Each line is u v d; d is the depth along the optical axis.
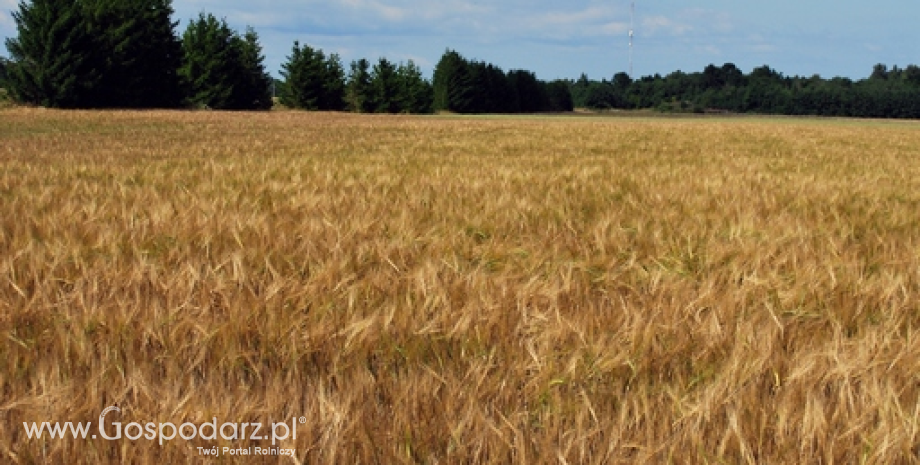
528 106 107.19
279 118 44.56
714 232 5.23
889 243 4.84
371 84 81.94
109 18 56.56
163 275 3.74
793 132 31.69
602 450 2.20
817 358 2.67
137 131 25.67
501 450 2.21
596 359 2.75
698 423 2.28
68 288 3.66
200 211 5.52
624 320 3.12
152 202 6.16
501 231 5.26
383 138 21.80
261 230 4.77
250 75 69.88
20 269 3.77
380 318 3.07
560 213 5.95
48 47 51.84
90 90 54.28
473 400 2.39
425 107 87.94
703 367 2.75
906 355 2.71
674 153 15.88
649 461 2.17
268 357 2.83
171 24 61.22
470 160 11.98
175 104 62.78
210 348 2.83
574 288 3.65
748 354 2.75
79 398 2.37
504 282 3.63
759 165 12.08
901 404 2.44
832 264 4.12
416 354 2.83
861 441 2.23
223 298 3.32
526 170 9.76
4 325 2.99
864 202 7.07
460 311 3.13
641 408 2.40
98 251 4.29
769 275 3.94
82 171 9.19
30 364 2.66
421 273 3.57
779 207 6.68
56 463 2.14
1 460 2.16
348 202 6.23
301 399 2.53
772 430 2.33
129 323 2.98
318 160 11.34
